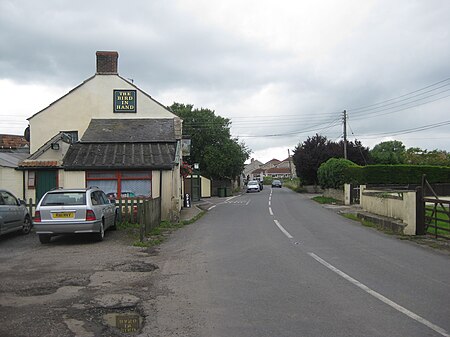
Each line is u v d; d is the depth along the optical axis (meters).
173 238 14.34
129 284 8.02
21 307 6.62
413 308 6.35
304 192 58.25
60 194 13.29
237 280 8.22
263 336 5.26
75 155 21.45
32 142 27.31
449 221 13.04
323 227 17.34
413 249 11.87
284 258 10.48
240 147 59.62
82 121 27.64
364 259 10.33
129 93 28.08
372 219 18.50
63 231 12.82
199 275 8.71
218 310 6.35
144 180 20.77
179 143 24.92
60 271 9.20
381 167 35.78
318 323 5.71
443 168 36.75
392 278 8.31
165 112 28.25
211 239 13.98
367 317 5.95
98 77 27.97
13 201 14.86
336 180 36.75
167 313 6.25
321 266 9.50
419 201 14.70
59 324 5.83
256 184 64.69
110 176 20.70
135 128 25.78
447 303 6.61
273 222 19.41
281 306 6.51
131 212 17.72
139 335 5.37
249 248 12.05
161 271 9.16
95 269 9.39
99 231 13.43
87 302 6.87
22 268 9.52
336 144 53.28
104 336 5.36
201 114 56.62
